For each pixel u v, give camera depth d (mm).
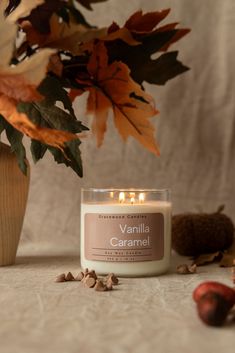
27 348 448
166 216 704
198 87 955
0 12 602
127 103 734
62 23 698
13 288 631
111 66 726
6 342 461
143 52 760
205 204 958
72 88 734
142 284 651
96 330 488
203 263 774
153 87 962
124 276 686
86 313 534
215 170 955
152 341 463
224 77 945
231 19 938
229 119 946
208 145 956
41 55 583
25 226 975
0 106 591
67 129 666
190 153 960
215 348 449
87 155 964
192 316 524
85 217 703
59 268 748
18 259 822
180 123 961
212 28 947
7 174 724
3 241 746
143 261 684
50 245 960
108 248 684
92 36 682
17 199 739
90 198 707
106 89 741
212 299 496
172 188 963
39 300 579
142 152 966
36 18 713
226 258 763
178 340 465
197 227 812
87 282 635
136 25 751
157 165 966
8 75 593
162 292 612
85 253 702
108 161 967
